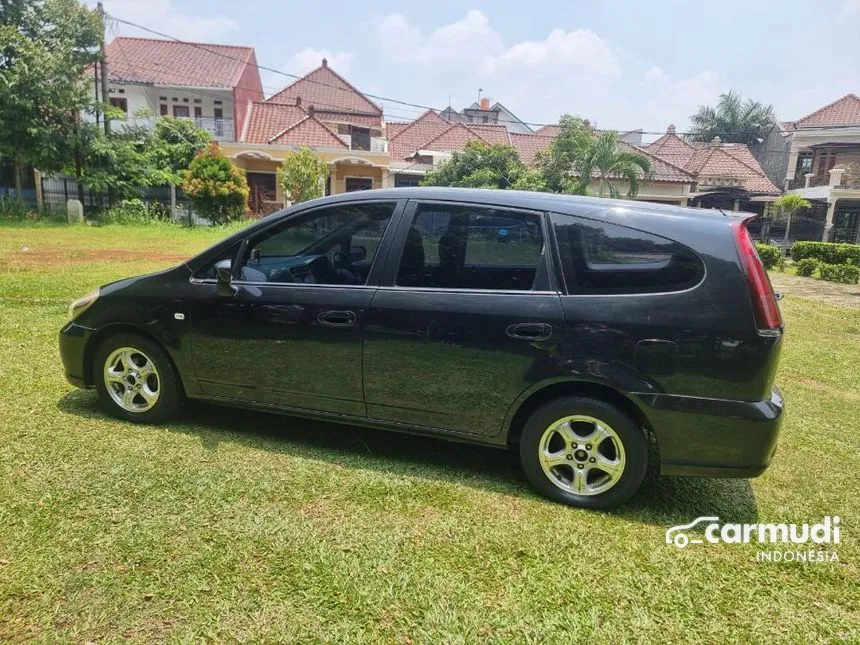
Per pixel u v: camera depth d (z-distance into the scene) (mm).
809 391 5324
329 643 1950
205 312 3381
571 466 2893
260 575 2258
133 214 22672
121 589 2141
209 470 3055
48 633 1925
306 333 3195
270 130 29297
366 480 3049
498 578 2316
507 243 2967
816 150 33375
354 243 3219
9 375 4324
